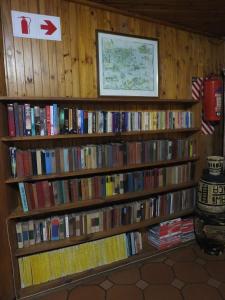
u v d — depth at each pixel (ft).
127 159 7.66
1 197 6.06
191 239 8.94
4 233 6.15
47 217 7.01
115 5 7.16
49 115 6.42
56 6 6.73
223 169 9.01
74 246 7.03
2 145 5.98
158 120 8.17
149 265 7.77
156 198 8.32
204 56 9.57
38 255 6.66
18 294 6.39
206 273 7.37
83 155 7.04
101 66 7.45
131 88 7.97
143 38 8.02
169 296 6.48
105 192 7.45
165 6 7.20
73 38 7.04
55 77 6.91
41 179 6.51
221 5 7.11
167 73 8.72
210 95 9.16
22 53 6.46
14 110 6.06
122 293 6.61
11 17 6.26
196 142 9.00
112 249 7.55
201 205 8.39
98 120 7.08
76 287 6.85
